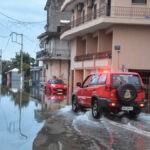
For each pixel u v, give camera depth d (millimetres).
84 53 44688
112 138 11883
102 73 17391
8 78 98562
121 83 16422
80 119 16922
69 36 44812
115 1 32375
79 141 11336
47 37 62594
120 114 18594
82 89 19312
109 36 35875
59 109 21875
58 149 10086
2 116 18062
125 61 32156
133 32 32406
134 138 11898
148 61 32469
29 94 38000
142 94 16641
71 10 49125
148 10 32531
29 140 11555
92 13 38312
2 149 10141
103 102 16344
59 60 60812
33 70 81625
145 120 16625
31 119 16922
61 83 40906
